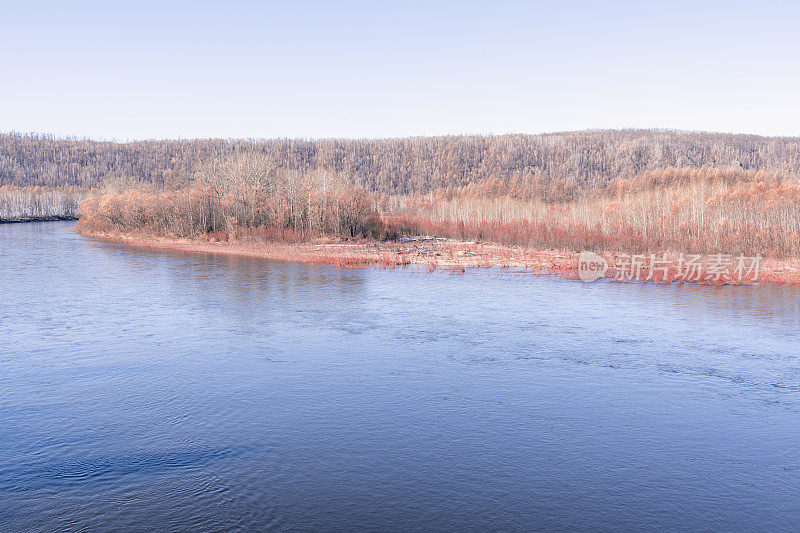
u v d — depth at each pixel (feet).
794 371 61.41
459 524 32.24
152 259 167.63
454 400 51.80
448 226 271.28
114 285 117.19
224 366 61.41
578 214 284.20
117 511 33.24
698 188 337.93
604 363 63.77
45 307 93.50
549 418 47.78
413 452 41.22
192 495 35.06
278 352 67.21
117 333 75.97
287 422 46.44
